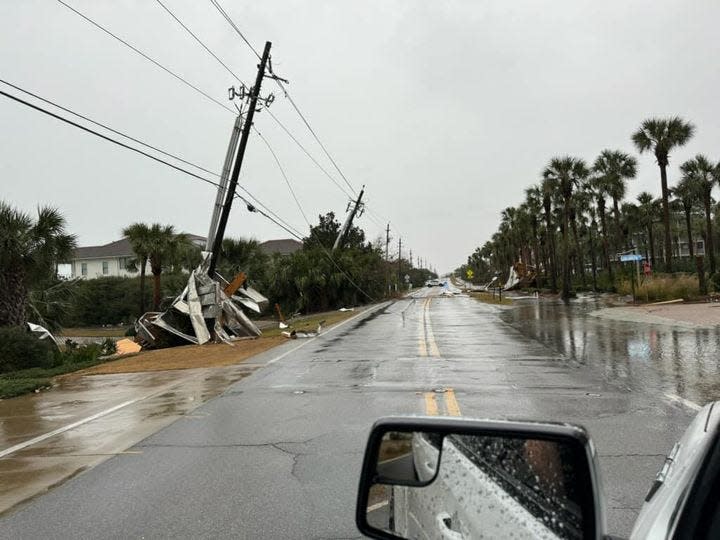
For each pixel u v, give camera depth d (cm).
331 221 7494
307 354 1634
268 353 1717
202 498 546
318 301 4766
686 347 1484
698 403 873
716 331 1795
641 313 2617
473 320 2742
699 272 3431
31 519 509
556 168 5028
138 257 3859
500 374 1178
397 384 1098
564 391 988
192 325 2339
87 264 6956
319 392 1047
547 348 1587
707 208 4509
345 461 639
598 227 8500
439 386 1063
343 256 5016
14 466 673
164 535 470
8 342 1695
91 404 1053
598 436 705
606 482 546
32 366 1717
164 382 1267
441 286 13100
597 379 1095
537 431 179
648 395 938
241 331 2491
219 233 2500
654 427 743
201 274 2439
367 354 1575
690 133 3925
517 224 8125
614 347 1551
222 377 1286
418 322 2714
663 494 191
